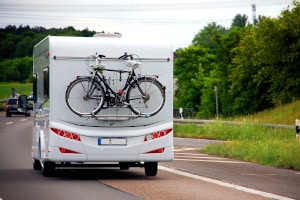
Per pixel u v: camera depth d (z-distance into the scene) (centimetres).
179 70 18412
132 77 2483
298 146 3500
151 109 2500
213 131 5612
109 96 2475
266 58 10106
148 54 2498
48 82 2477
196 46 18512
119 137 2483
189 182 2388
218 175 2638
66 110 2466
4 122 9162
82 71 2475
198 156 3666
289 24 9912
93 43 2478
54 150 2458
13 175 2680
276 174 2688
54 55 2459
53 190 2159
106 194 2042
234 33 14725
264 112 7900
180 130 6122
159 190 2142
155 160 2505
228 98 13750
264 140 4100
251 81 12050
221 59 14588
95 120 2477
